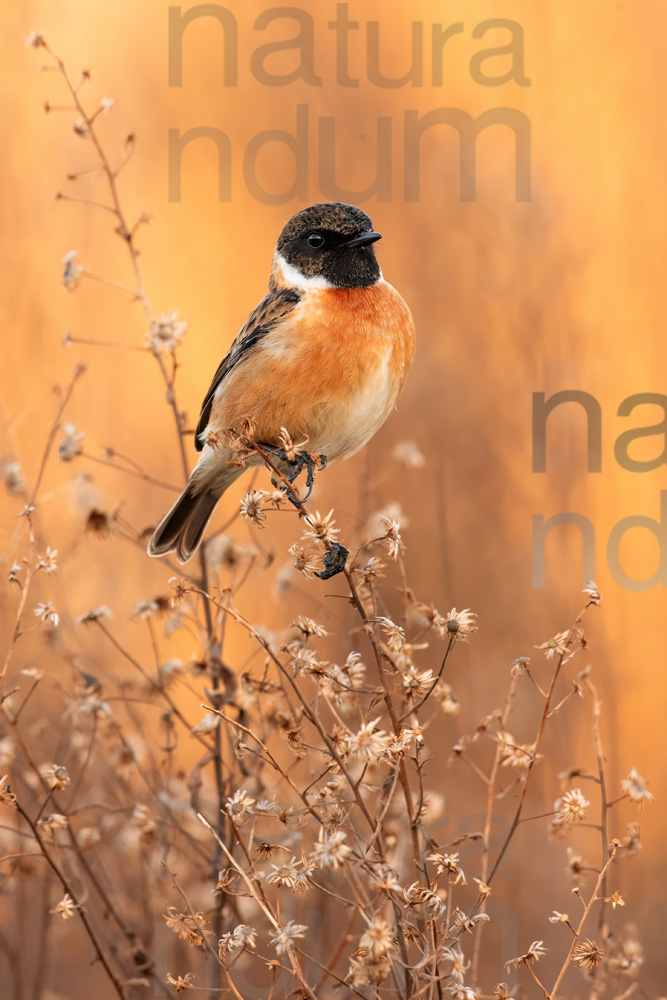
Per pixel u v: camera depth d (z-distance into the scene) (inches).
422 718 417.4
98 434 524.1
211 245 605.9
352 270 315.3
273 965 208.1
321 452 320.5
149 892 315.6
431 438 511.2
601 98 527.2
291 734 226.5
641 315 499.5
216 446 265.7
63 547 435.2
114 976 264.1
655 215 511.5
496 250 507.8
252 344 313.4
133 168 595.8
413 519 495.5
